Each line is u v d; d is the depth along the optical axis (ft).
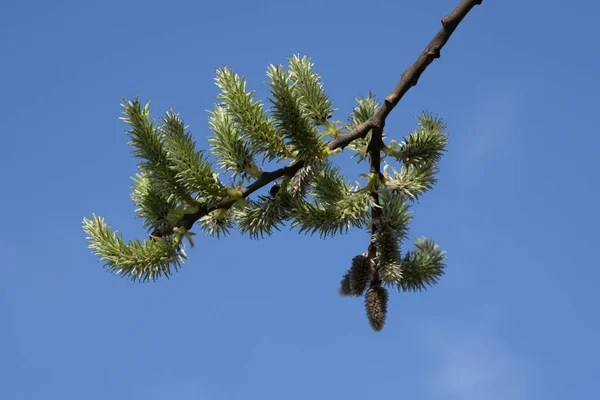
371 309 16.15
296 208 15.65
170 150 14.71
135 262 14.71
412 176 16.70
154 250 14.84
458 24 15.52
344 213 15.80
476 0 15.35
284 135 14.82
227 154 15.24
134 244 14.82
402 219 16.46
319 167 15.19
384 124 15.89
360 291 16.33
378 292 16.35
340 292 16.84
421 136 16.48
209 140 15.37
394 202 16.46
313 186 16.55
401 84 15.64
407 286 17.11
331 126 16.15
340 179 16.67
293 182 15.64
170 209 15.57
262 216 15.47
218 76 14.69
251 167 15.11
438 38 15.57
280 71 14.48
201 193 15.02
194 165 14.70
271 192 15.80
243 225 15.67
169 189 15.06
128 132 14.71
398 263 16.06
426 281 17.10
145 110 14.70
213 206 15.21
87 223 15.01
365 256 16.47
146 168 14.94
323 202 16.38
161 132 14.74
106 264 14.82
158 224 15.64
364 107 17.83
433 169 16.88
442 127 16.63
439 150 16.63
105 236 14.84
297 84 16.10
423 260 17.07
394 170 16.92
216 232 15.99
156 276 15.01
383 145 16.43
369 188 16.40
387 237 16.11
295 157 15.34
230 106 14.67
